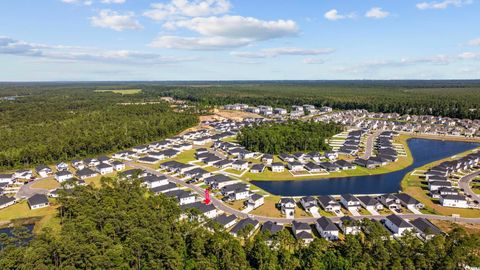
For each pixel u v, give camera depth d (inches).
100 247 3228.3
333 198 5147.6
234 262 3193.9
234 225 4202.8
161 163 7357.3
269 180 6407.5
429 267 3110.2
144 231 3427.7
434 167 6830.7
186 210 4247.0
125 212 3934.5
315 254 3260.3
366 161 7229.3
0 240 3457.2
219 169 7003.0
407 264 3065.9
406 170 7057.1
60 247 3021.7
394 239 3892.7
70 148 7657.5
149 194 5137.8
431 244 3314.5
